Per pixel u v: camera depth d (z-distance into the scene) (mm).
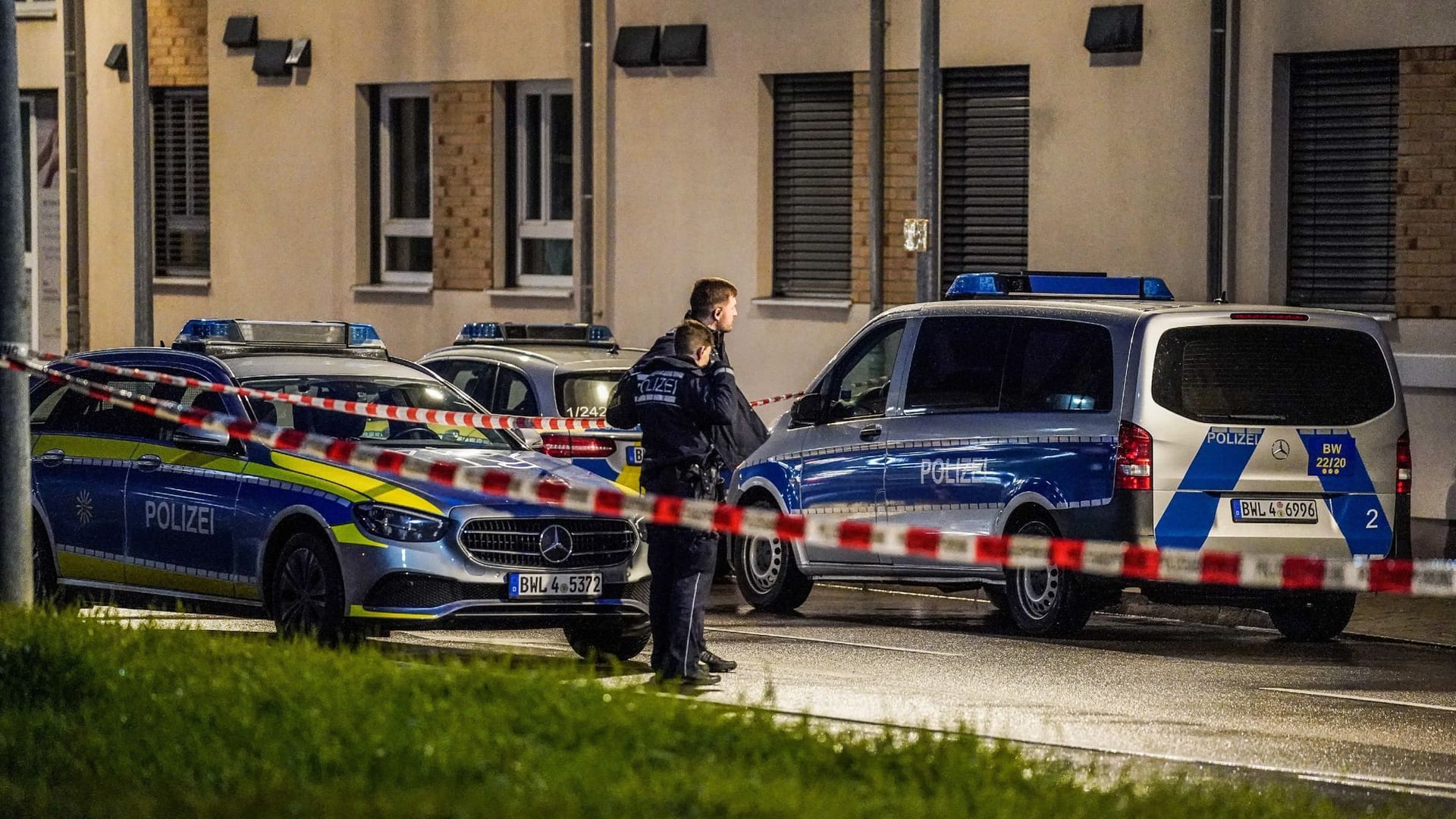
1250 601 45250
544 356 51594
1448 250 60062
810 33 73250
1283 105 63531
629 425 38000
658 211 77750
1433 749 32906
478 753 25734
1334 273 63219
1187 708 36500
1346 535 45000
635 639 41062
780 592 51812
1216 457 44188
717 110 75938
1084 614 45750
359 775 24891
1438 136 60062
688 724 28000
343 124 86188
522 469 40531
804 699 36688
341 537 38875
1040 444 45719
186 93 92500
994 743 30031
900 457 48844
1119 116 66312
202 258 92750
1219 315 44625
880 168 71125
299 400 41844
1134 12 65500
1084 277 49281
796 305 74000
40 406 46562
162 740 27016
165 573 42656
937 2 59344
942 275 71375
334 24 86188
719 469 37625
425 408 44031
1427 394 60250
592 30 78625
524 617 39250
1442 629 48094
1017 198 69625
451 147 83125
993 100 70000
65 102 88188
